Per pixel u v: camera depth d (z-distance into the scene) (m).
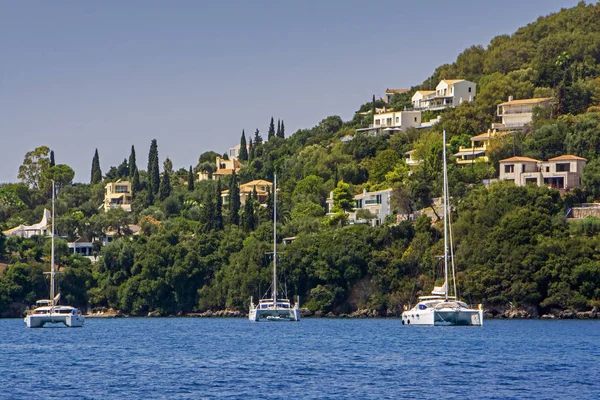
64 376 110.44
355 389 98.62
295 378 106.81
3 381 106.38
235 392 97.00
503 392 96.88
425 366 117.31
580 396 94.62
